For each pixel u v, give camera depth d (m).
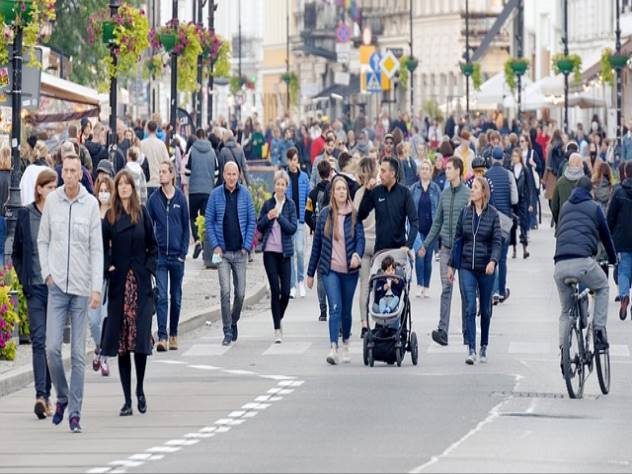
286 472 34.53
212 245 60.50
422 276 75.81
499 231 54.69
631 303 71.94
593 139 133.12
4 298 53.62
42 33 101.75
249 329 65.56
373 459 36.28
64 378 43.38
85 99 102.50
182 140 108.19
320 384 50.06
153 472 35.00
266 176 125.69
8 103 61.59
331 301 54.78
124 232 44.22
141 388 45.09
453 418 43.06
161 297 59.12
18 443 40.25
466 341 54.91
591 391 49.25
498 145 97.56
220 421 43.12
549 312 70.19
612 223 66.44
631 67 169.00
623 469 35.53
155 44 108.81
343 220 54.72
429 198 75.12
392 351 54.16
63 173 42.88
